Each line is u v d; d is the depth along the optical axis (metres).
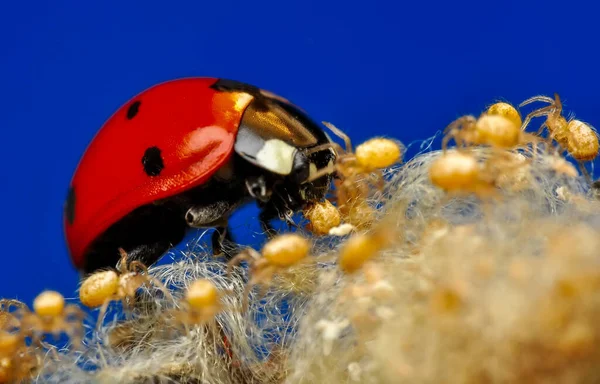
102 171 0.05
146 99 0.05
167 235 0.05
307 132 0.05
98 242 0.05
